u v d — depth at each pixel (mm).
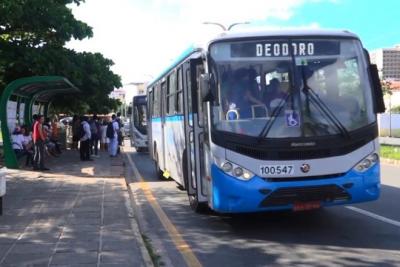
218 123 8133
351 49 8508
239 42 8328
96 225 9094
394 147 27875
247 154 8008
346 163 8133
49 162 21453
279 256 7426
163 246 8219
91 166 19672
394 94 70000
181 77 10883
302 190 7992
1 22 21781
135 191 14211
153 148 17625
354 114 8273
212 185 8258
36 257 7039
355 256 7320
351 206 10953
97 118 28156
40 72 22750
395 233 8609
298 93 8203
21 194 12648
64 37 23703
